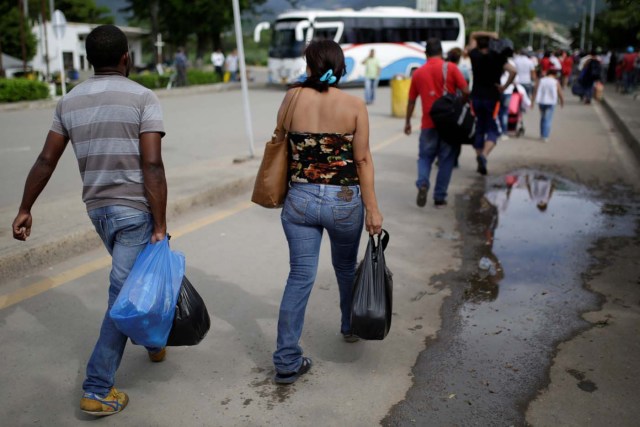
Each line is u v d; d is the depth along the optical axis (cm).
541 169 974
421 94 716
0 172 920
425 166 720
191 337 321
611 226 666
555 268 536
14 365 369
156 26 4291
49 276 501
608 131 1437
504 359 379
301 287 344
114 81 302
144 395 341
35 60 4772
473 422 315
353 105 328
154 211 304
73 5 6894
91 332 412
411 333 414
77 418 321
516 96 1305
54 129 305
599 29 4912
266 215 699
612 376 358
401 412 324
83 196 308
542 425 312
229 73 3475
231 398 338
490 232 642
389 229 649
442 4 6538
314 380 356
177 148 1134
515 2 6606
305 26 2794
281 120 337
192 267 532
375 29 3077
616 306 457
